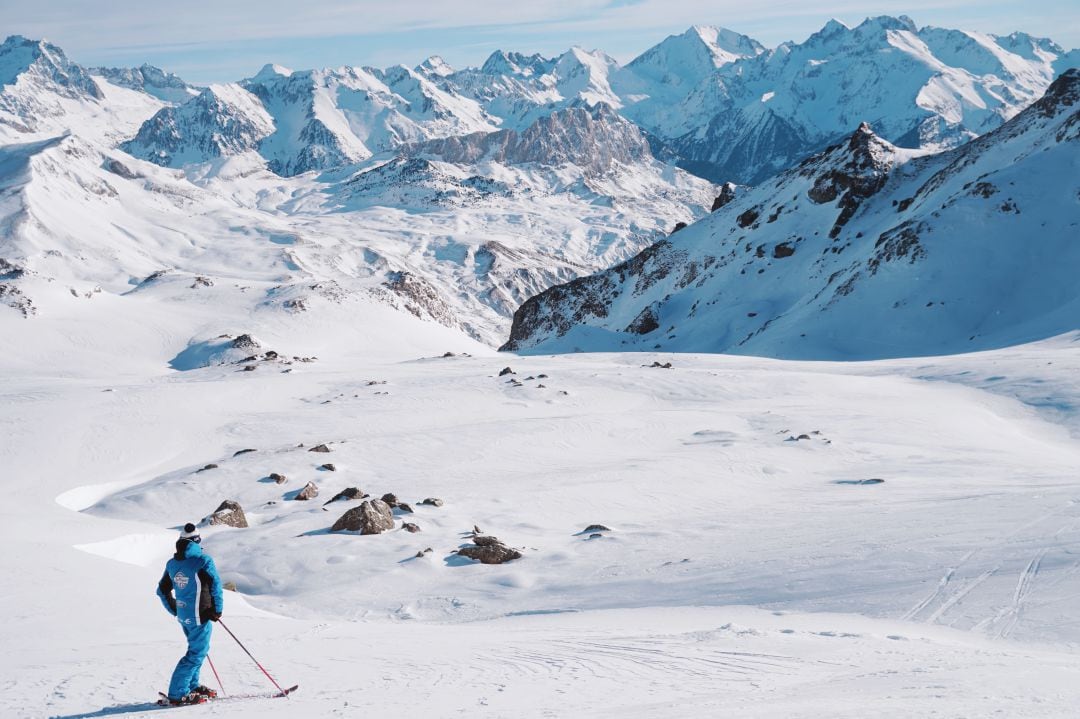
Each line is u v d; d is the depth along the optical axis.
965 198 124.75
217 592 9.82
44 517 27.48
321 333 135.88
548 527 28.91
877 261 122.25
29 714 8.87
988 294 109.62
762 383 65.69
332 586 23.17
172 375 82.38
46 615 14.41
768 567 19.98
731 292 157.38
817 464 39.44
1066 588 15.38
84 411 54.12
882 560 19.06
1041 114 144.38
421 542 26.83
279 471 39.53
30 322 119.50
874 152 165.38
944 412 53.56
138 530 27.02
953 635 13.52
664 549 23.94
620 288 195.75
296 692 9.74
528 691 9.51
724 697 8.95
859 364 80.62
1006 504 24.55
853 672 10.23
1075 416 51.06
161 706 9.26
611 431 48.41
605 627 15.68
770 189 189.38
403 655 12.09
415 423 54.62
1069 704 7.80
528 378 67.88
